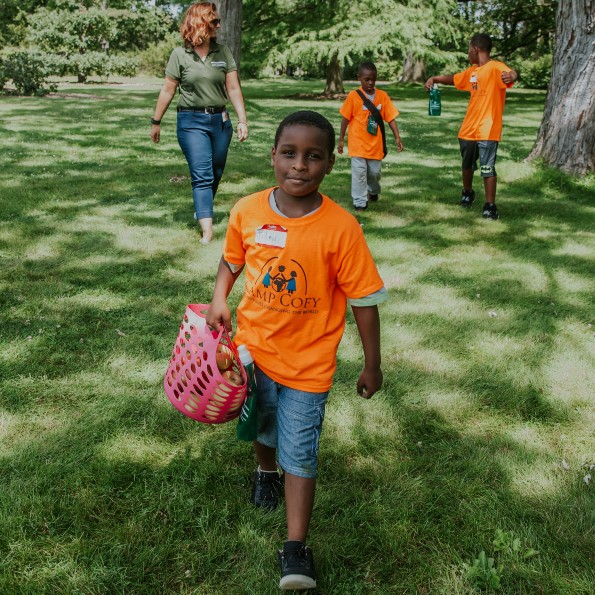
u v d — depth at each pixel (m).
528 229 5.95
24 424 2.74
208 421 2.09
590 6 7.57
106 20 34.78
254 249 1.96
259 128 13.64
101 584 1.96
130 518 2.25
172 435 2.72
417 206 6.74
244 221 1.99
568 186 7.71
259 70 25.30
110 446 2.62
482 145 6.17
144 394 3.01
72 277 4.39
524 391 3.15
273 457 2.30
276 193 1.98
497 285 4.51
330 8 23.89
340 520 2.27
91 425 2.75
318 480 2.48
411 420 2.89
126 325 3.71
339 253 1.91
